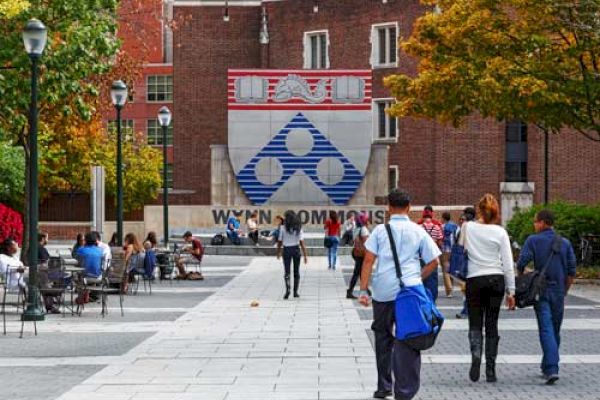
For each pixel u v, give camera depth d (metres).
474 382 18.23
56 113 47.09
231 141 67.62
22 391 17.44
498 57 42.06
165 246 51.84
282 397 16.77
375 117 83.56
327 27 86.19
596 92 41.03
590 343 23.34
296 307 32.91
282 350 22.48
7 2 34.25
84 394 17.11
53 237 87.50
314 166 67.69
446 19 43.75
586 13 41.09
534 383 18.11
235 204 67.94
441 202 78.94
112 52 39.75
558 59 42.09
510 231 49.03
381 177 67.62
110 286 37.81
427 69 44.75
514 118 44.06
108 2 39.75
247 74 67.75
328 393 17.12
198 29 90.50
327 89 67.62
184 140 90.81
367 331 26.17
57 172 86.06
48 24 37.81
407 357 15.63
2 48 36.88
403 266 16.20
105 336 25.31
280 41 88.81
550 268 18.62
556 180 78.19
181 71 90.69
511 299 18.33
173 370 19.69
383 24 82.69
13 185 63.84
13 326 27.62
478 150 78.56
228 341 24.12
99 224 40.28
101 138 89.19
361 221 35.91
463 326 27.12
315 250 64.62
